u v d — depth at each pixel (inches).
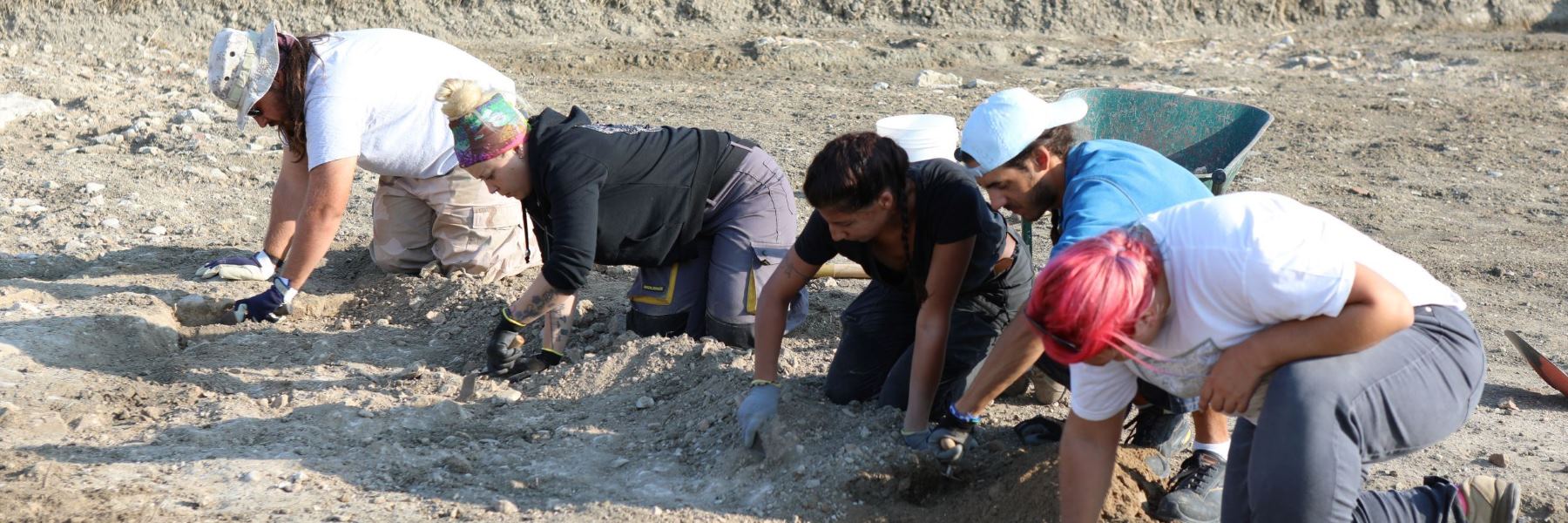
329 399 165.2
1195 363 102.8
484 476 144.9
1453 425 107.4
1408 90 501.7
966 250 132.4
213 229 250.1
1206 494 133.6
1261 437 102.3
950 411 136.9
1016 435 151.6
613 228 168.6
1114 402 110.0
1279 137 402.0
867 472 137.7
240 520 128.4
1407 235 289.1
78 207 258.5
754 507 135.6
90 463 140.6
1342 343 97.6
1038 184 129.6
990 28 616.7
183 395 167.9
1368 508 115.7
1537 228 298.4
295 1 541.6
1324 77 538.0
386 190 212.1
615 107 418.6
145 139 330.6
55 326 181.2
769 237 181.0
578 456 151.5
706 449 150.3
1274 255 96.0
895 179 125.8
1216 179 182.9
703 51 525.7
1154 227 101.6
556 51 524.7
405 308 206.1
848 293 222.7
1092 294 91.2
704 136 176.2
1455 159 374.9
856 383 154.3
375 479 141.8
